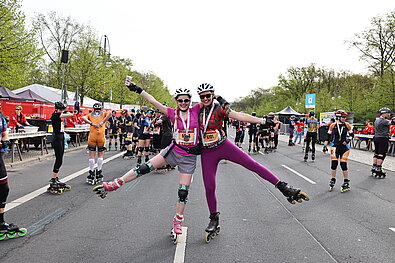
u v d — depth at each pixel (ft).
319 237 14.03
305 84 177.06
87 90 92.99
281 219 16.47
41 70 97.71
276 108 190.19
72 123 54.24
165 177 27.63
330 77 176.86
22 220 15.51
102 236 13.58
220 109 12.82
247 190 23.12
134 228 14.64
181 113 13.21
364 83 128.67
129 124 40.01
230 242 13.21
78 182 24.44
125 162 35.99
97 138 23.70
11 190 21.65
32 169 30.22
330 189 23.99
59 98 79.61
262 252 12.28
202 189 23.22
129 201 19.39
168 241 13.16
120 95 137.59
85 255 11.68
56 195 20.40
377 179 29.25
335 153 23.71
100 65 92.38
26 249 12.14
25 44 52.34
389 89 83.71
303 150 52.90
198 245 12.83
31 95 59.11
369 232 14.84
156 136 34.88
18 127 38.45
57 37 96.73
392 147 51.88
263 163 38.29
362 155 50.34
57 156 20.80
